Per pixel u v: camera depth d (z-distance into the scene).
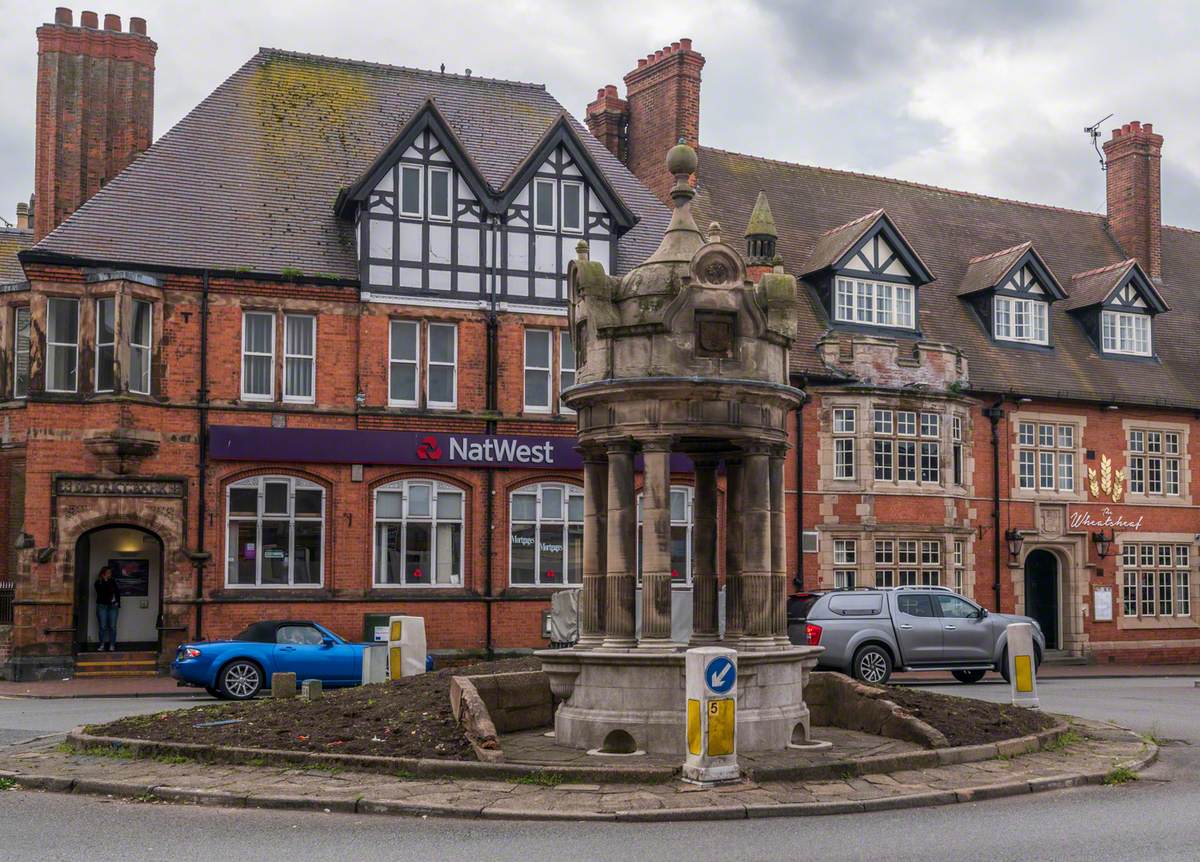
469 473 29.27
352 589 28.16
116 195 28.09
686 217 14.34
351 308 28.73
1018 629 17.56
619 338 13.57
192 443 27.27
